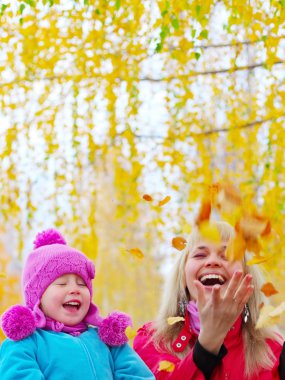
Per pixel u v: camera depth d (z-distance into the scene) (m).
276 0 5.30
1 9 5.52
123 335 3.24
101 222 8.94
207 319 3.17
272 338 3.54
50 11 6.07
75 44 6.17
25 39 6.19
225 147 6.88
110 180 8.50
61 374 2.99
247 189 6.31
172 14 5.55
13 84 6.42
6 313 3.10
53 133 6.54
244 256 3.63
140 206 8.69
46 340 3.09
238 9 5.52
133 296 11.07
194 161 6.62
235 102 6.39
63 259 3.24
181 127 6.50
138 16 5.88
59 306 3.18
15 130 6.54
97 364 3.09
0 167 6.67
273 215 5.91
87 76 6.27
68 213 7.02
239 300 3.15
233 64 6.04
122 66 6.22
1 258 9.92
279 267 6.29
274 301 6.34
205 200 3.04
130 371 3.15
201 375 3.21
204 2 5.48
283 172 6.17
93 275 3.33
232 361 3.39
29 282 3.24
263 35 5.70
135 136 6.50
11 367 2.96
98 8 5.87
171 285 3.65
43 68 6.28
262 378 3.36
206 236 3.03
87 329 3.27
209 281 3.50
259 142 6.36
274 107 6.15
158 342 3.55
